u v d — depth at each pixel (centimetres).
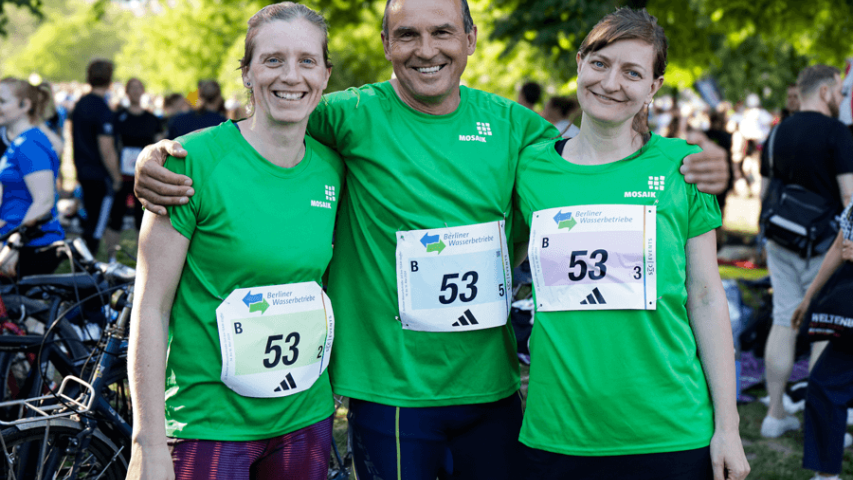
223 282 201
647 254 204
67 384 312
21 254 376
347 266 236
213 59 3225
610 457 206
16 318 343
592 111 207
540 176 222
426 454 232
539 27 902
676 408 205
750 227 1214
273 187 205
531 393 216
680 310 210
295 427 211
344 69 2070
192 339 202
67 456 289
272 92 199
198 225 200
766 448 435
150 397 192
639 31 201
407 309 226
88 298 315
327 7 1358
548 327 211
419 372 230
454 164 229
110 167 771
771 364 455
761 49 1844
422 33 220
